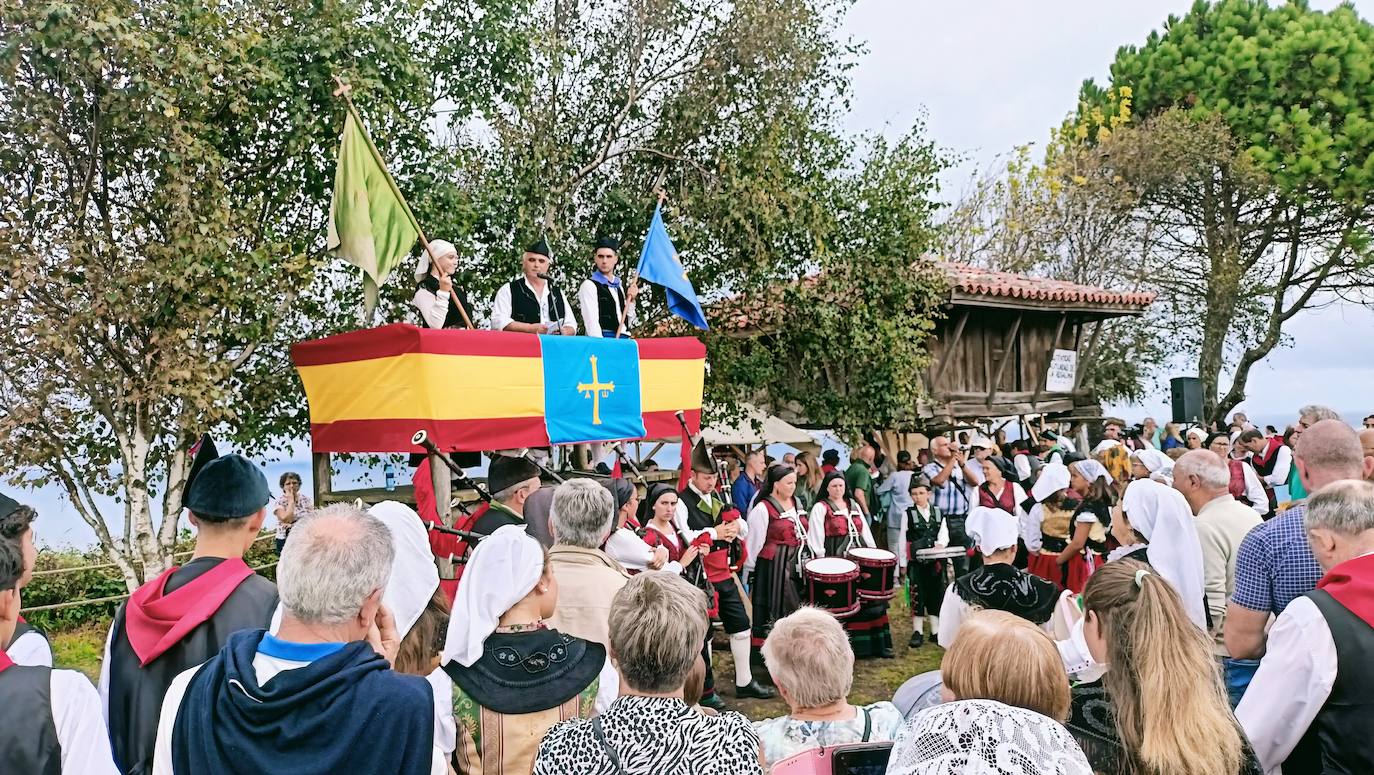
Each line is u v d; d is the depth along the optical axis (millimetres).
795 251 11875
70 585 9352
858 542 7914
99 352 8039
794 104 11680
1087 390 18531
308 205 9148
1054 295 16359
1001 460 11594
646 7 11125
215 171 7660
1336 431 3740
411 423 6270
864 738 2598
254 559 9938
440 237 9391
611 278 9070
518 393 6781
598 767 2051
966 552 8602
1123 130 22625
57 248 7520
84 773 2025
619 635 2338
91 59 6887
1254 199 24094
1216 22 25969
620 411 7695
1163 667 2061
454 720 2619
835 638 2686
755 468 9938
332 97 8445
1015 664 1966
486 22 9688
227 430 8805
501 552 2750
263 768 1753
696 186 11195
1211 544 4621
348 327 9359
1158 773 1996
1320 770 2631
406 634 3074
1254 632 3449
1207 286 24344
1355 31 23906
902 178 12609
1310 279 26047
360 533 2018
